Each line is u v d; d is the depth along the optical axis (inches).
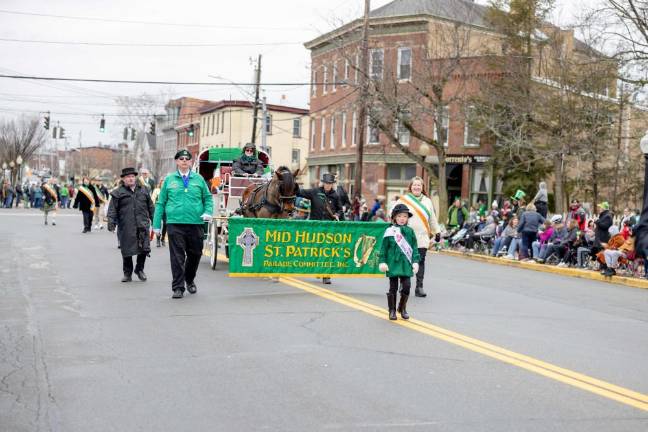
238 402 252.7
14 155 3095.5
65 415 236.5
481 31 1515.7
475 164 1642.5
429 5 1690.5
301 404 251.1
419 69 1378.0
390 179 1834.4
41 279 558.6
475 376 290.7
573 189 1524.4
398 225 408.2
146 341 345.1
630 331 415.8
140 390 265.7
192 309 431.8
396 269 401.7
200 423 230.4
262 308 436.8
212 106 2974.9
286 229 520.4
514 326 406.3
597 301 554.9
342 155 1978.3
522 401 258.2
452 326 394.6
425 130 1708.9
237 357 315.6
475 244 1044.5
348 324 390.9
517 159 1483.8
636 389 279.3
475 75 1379.2
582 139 1218.0
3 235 979.3
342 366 302.5
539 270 831.7
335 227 531.8
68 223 1343.5
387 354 324.5
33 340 344.8
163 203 481.1
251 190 615.2
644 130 1334.9
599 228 770.2
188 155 479.5
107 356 315.3
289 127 2861.7
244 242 511.8
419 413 242.4
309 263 528.4
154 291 503.5
